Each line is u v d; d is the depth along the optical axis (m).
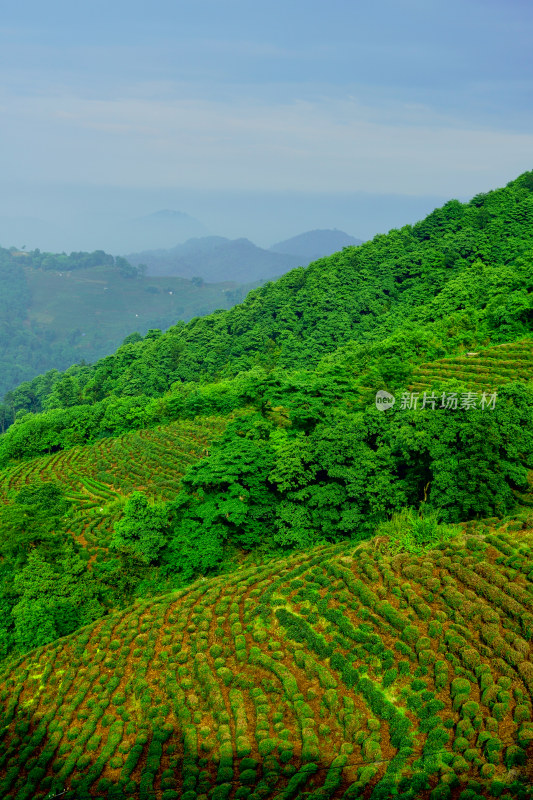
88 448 97.50
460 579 32.22
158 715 29.67
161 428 93.31
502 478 38.59
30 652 37.84
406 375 76.06
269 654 31.42
